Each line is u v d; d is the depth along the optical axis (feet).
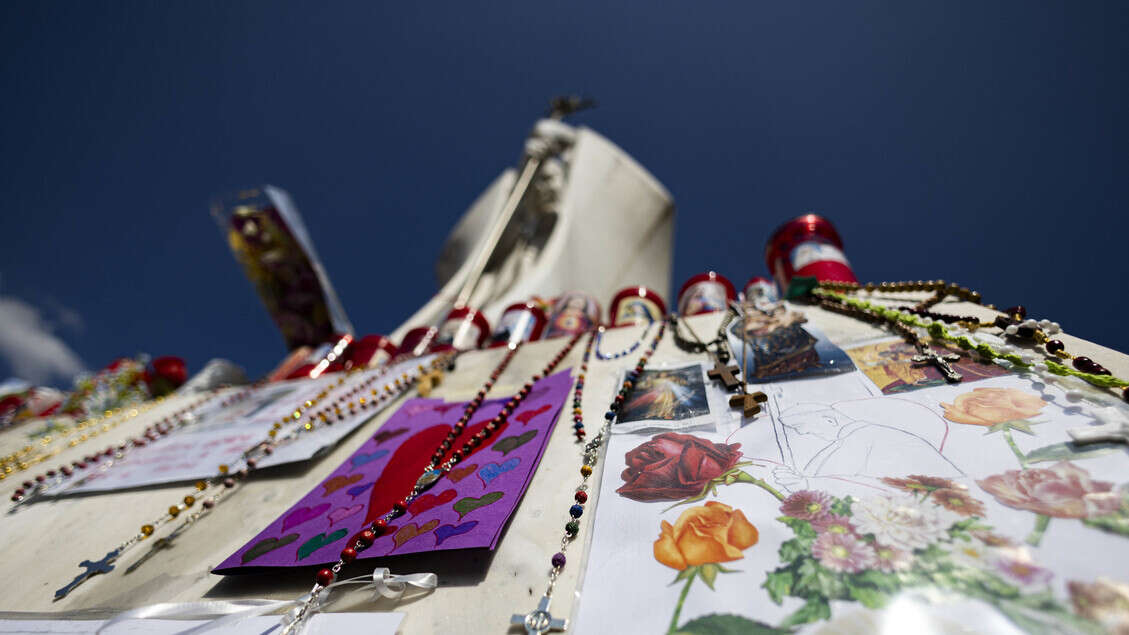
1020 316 12.04
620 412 12.23
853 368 11.78
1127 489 6.56
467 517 9.04
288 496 12.44
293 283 40.78
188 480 14.55
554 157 94.07
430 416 15.11
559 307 27.04
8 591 10.74
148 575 10.30
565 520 8.85
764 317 16.94
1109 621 5.10
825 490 7.97
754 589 6.45
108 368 36.14
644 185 95.40
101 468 17.54
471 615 7.23
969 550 6.30
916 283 16.88
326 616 7.56
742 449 9.62
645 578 7.02
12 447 24.91
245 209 38.63
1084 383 9.02
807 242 27.20
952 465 7.87
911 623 5.56
